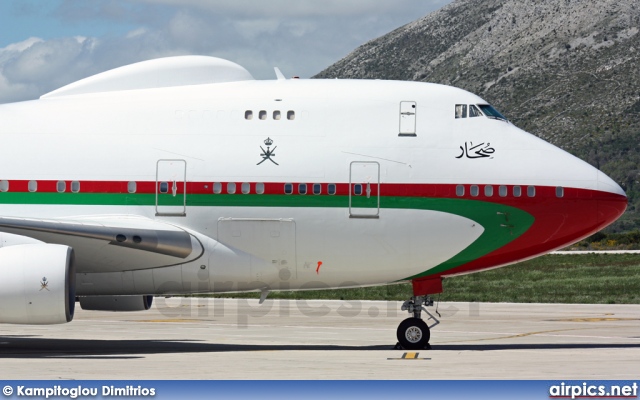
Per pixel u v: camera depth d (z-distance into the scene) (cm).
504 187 4966
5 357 4669
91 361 4450
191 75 5244
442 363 4353
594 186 5019
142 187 4950
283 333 6306
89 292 5088
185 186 4938
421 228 4941
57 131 5081
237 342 5650
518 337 5997
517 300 9250
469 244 4988
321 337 6000
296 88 5141
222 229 4938
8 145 5062
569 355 4741
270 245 4941
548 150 5066
